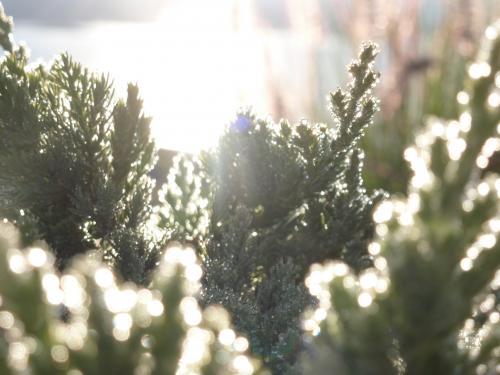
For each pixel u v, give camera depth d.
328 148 0.82
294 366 0.62
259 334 0.71
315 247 0.82
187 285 0.33
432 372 0.39
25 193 0.79
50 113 0.81
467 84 0.36
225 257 0.79
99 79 0.81
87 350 0.32
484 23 1.74
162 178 1.00
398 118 1.79
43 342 0.31
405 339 0.38
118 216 0.81
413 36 1.78
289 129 0.84
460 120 0.36
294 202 0.83
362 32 1.80
